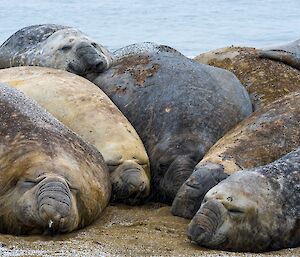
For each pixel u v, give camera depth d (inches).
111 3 4446.4
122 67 1123.9
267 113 982.4
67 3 4451.3
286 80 1207.6
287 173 815.1
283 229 788.6
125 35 2721.5
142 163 959.0
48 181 776.3
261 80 1204.5
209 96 1051.9
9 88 896.9
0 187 797.2
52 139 838.5
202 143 992.2
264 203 785.6
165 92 1049.5
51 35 1250.6
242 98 1086.4
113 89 1083.9
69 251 729.6
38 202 766.5
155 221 870.4
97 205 852.6
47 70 1074.7
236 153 915.4
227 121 1038.4
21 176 792.9
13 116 848.9
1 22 3248.0
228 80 1099.3
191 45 2389.3
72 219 789.2
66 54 1187.3
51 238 781.9
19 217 780.0
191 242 794.2
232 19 3449.8
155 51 1156.5
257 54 1267.2
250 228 778.8
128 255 733.9
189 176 943.7
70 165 817.5
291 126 948.6
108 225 855.7
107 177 896.3
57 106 992.2
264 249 786.8
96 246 757.3
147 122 1026.7
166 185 969.5
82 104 992.2
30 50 1274.6
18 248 732.7
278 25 3139.8
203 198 845.8
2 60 1312.7
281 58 1254.3
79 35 1222.3
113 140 953.5
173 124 1011.3
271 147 926.4
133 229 840.3
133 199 944.9
